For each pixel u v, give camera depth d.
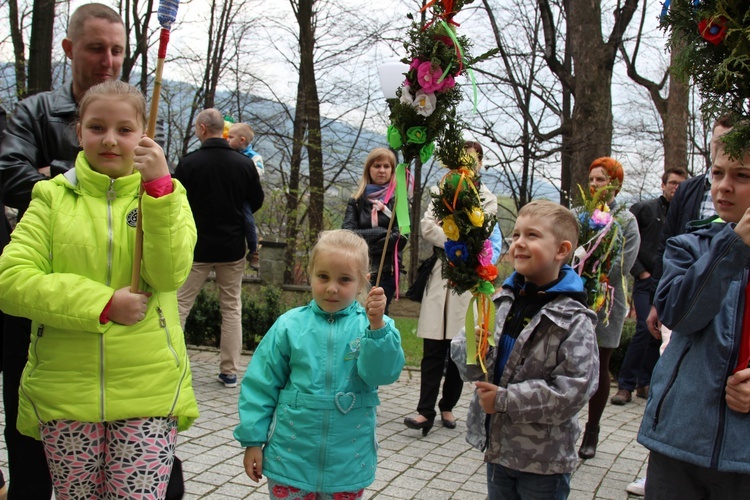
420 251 20.16
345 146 21.06
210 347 8.28
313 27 19.00
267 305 8.81
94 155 2.53
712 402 2.40
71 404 2.40
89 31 3.00
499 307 2.96
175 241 2.43
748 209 2.23
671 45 2.31
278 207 20.83
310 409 2.68
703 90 2.26
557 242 2.81
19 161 3.01
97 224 2.49
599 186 4.86
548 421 2.65
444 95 2.69
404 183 2.73
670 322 2.45
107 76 3.09
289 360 2.79
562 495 2.82
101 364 2.42
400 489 4.09
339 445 2.69
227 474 4.08
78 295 2.36
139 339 2.47
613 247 4.57
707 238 2.53
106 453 2.50
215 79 20.48
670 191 7.00
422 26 2.67
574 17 13.51
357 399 2.74
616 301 4.84
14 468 2.96
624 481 4.48
